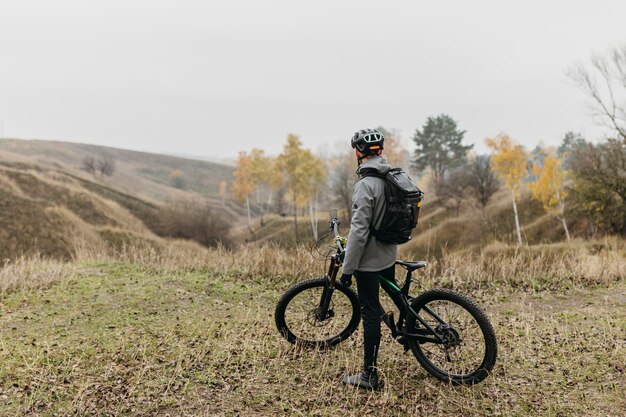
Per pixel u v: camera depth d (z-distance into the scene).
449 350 3.76
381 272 3.84
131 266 8.67
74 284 7.02
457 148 78.88
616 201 31.92
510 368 4.01
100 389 3.62
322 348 4.46
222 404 3.45
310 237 8.90
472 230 45.12
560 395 3.56
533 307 6.07
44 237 45.72
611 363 4.02
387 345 4.56
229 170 161.75
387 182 3.47
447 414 3.33
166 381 3.76
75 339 4.69
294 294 4.41
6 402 3.42
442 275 7.82
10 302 6.03
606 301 6.21
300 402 3.48
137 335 4.79
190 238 58.81
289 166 58.53
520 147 42.53
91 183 69.12
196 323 5.20
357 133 3.66
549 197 40.75
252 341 4.55
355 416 3.31
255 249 8.84
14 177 56.59
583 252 8.94
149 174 144.12
